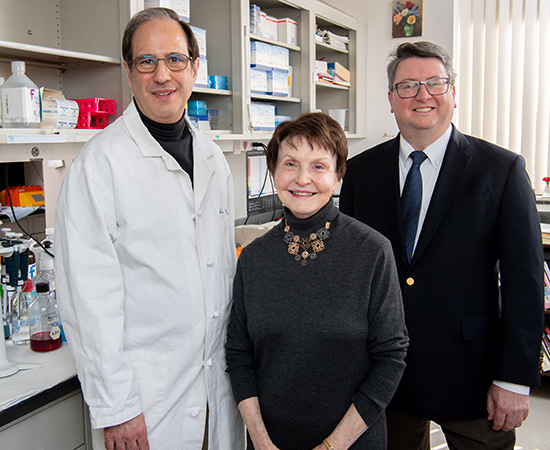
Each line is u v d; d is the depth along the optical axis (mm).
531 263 1293
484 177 1351
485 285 1362
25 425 1189
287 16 2967
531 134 3617
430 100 1371
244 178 3229
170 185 1247
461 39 3689
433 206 1374
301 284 1149
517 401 1296
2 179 1942
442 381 1366
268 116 2699
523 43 3561
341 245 1159
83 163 1163
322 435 1138
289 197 1181
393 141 1549
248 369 1241
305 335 1123
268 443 1159
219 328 1335
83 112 1793
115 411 1103
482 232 1342
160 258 1207
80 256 1123
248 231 2719
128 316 1210
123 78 1846
